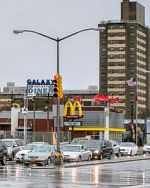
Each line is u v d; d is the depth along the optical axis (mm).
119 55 180125
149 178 28812
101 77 181750
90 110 87625
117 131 94000
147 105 187375
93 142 52938
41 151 41812
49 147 42438
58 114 40938
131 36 180875
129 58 180500
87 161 47938
